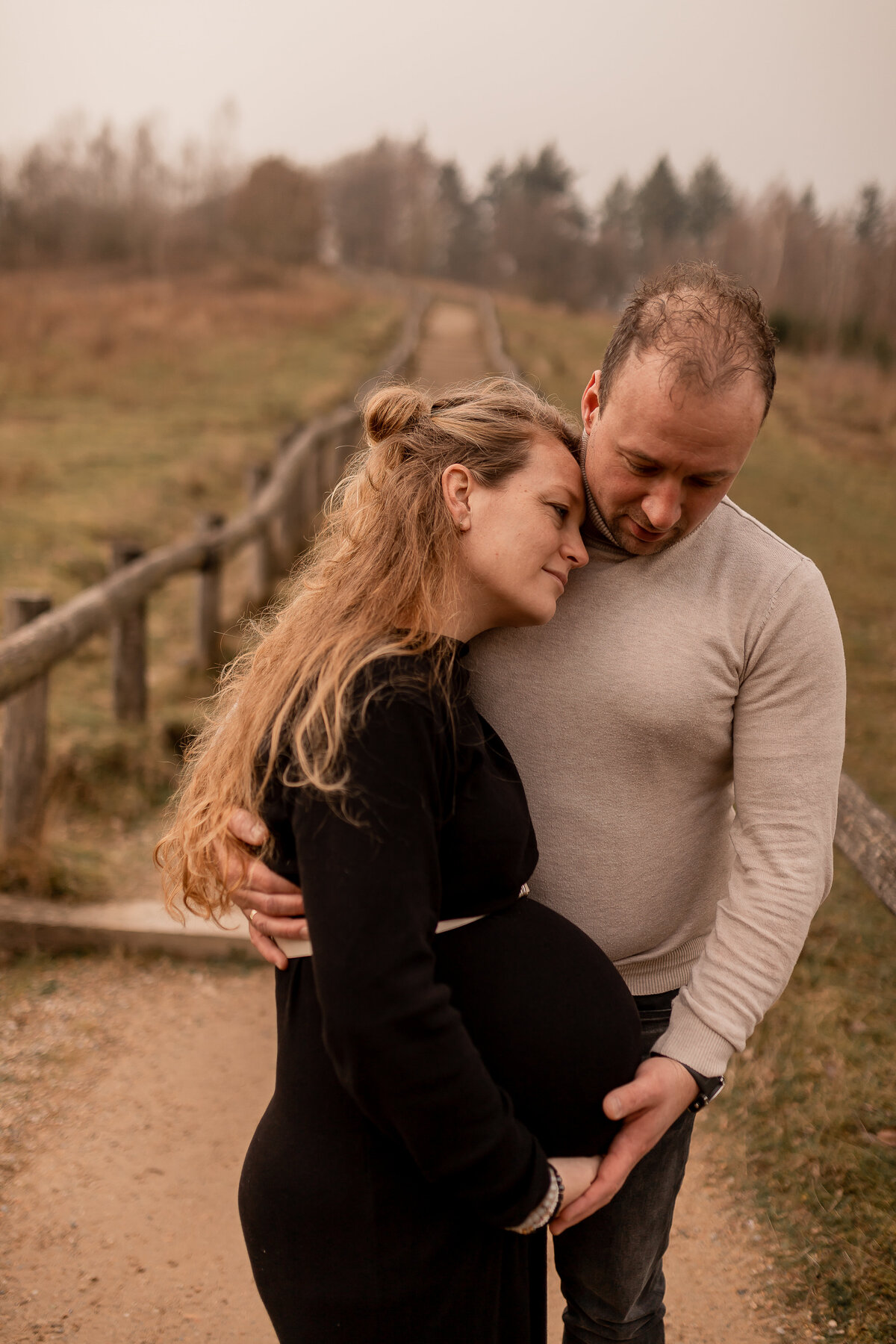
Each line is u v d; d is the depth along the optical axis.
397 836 1.02
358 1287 1.14
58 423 13.34
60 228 49.22
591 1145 1.19
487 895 1.17
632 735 1.35
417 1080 0.99
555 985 1.19
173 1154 2.49
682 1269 2.17
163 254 46.81
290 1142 1.17
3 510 8.62
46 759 3.68
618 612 1.34
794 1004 3.02
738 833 1.35
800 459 14.42
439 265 94.00
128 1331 2.01
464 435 1.23
